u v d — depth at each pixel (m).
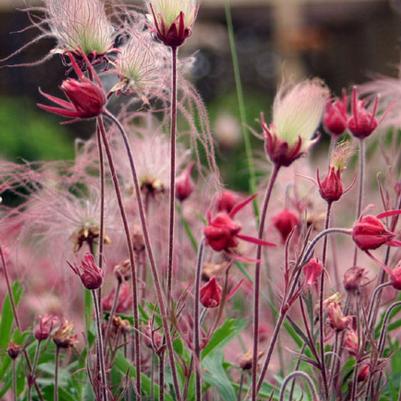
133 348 0.97
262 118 0.84
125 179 1.05
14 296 0.98
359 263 1.17
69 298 1.03
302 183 1.12
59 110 0.82
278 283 1.12
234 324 0.94
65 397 0.97
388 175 1.04
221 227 0.80
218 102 3.87
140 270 1.05
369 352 0.91
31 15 1.00
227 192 1.04
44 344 1.00
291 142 0.83
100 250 0.88
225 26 4.23
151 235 1.05
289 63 3.87
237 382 1.03
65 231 1.01
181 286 1.02
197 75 3.98
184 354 0.93
